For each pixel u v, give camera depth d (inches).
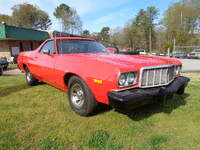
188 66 417.1
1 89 165.0
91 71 90.3
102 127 88.7
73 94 108.0
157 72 94.4
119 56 111.1
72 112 107.7
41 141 74.8
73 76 103.7
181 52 627.8
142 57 112.0
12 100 130.5
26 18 1625.2
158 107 118.4
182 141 77.0
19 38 566.6
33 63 152.3
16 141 74.8
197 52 595.5
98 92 87.5
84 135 80.7
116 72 80.0
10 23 1540.4
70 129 86.0
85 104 96.3
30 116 100.9
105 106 118.0
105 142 75.0
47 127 87.9
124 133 83.3
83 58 102.5
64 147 71.3
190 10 1419.8
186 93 153.8
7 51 595.2
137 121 96.2
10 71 387.2
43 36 687.7
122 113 106.8
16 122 92.8
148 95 83.3
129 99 76.2
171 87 99.2
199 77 246.4
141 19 2490.2
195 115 104.4
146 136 81.2
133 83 85.7
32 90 160.7
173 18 1514.5
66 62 110.6
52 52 132.6
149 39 2501.2
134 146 72.9
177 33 1423.5
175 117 102.3
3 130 84.3
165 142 76.0
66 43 133.0
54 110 110.8
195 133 83.9
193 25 1486.2
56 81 122.8
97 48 141.5
